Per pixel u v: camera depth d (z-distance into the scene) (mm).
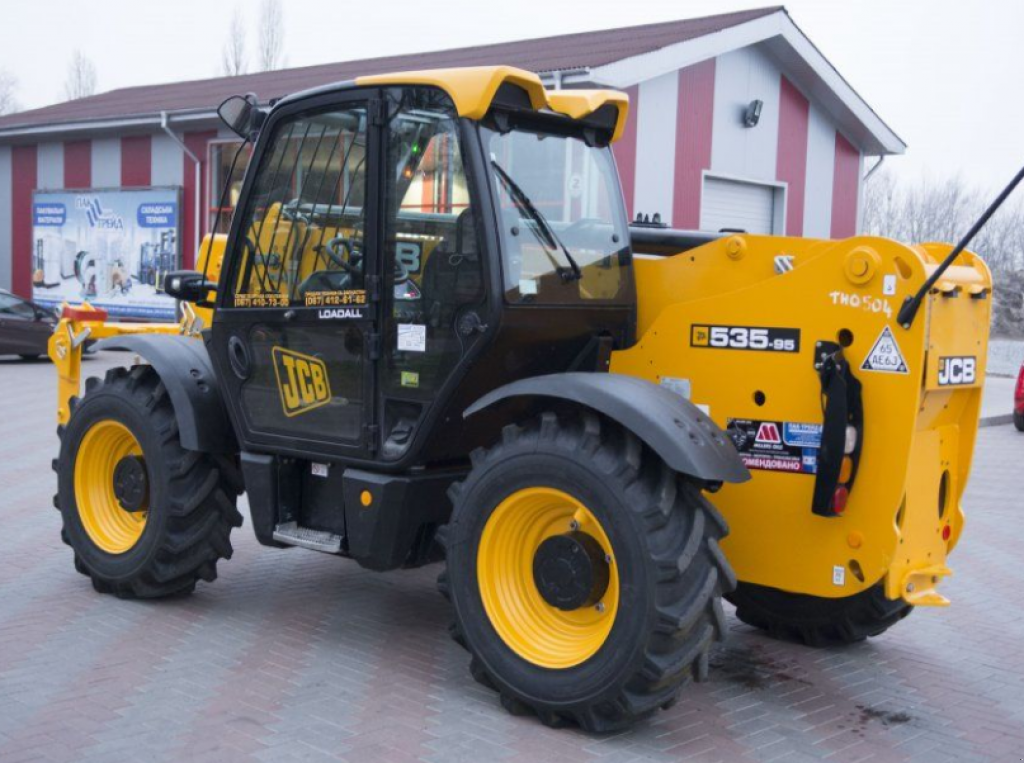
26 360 21500
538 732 4316
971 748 4336
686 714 4605
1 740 4098
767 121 19188
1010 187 3842
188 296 5793
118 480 5941
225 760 3969
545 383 4348
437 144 4660
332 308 5016
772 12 18266
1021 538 8609
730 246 4832
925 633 5930
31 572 6539
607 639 4148
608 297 4969
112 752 4012
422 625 5695
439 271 4672
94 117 22719
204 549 5809
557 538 4352
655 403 4199
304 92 5109
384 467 4871
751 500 4648
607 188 5105
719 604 4215
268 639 5395
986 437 14945
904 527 4477
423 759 4031
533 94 4660
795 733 4438
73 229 24469
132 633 5430
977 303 4641
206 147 22016
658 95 17047
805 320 4465
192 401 5605
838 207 21078
